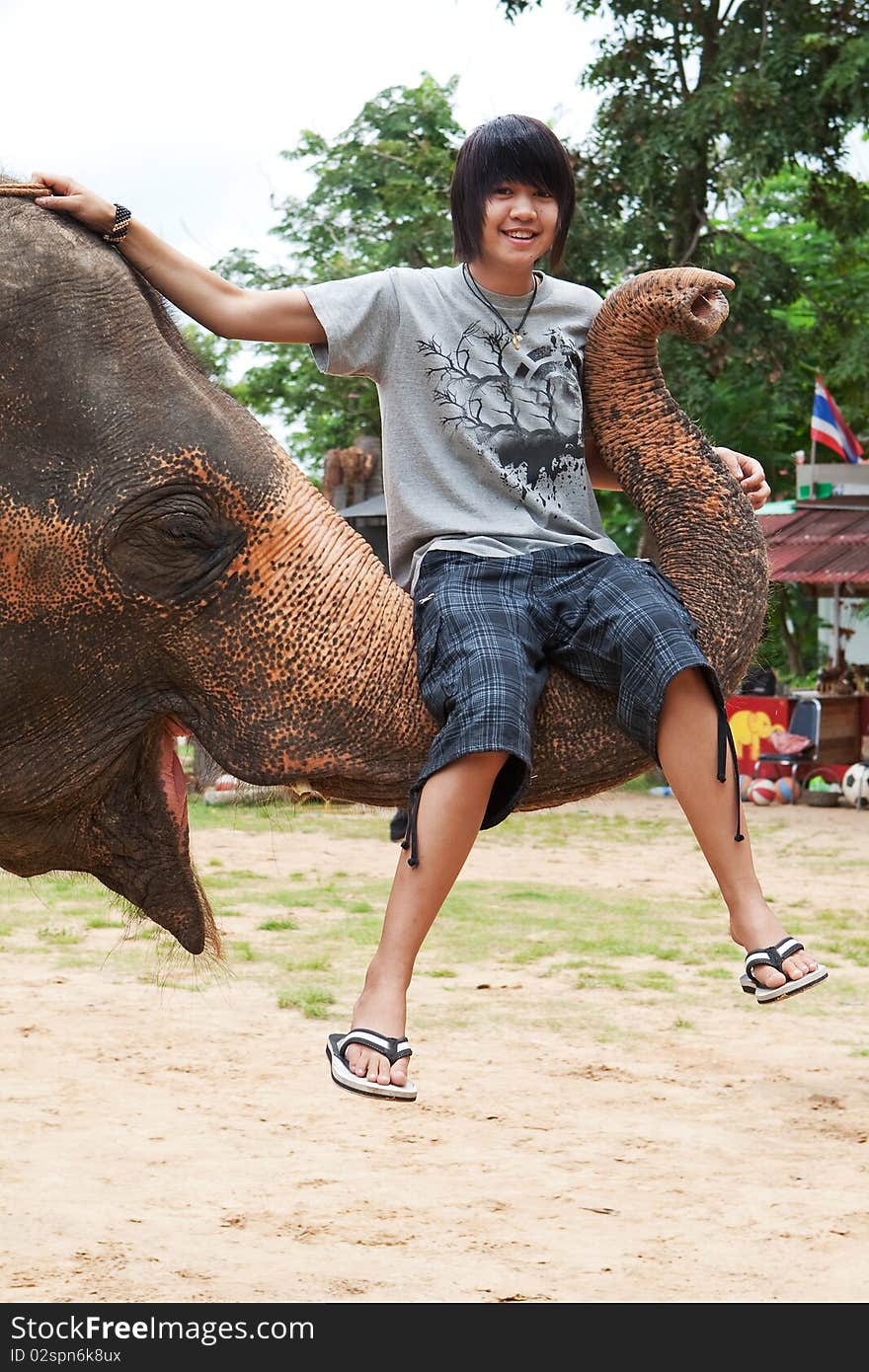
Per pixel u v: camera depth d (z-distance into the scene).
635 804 18.41
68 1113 5.70
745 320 19.64
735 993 8.11
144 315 3.07
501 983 8.20
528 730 2.93
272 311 3.36
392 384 3.42
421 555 3.31
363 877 12.20
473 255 3.41
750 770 18.86
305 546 3.03
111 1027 7.08
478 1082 6.26
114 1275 4.09
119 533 2.95
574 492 3.41
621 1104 5.98
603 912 10.60
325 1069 6.41
